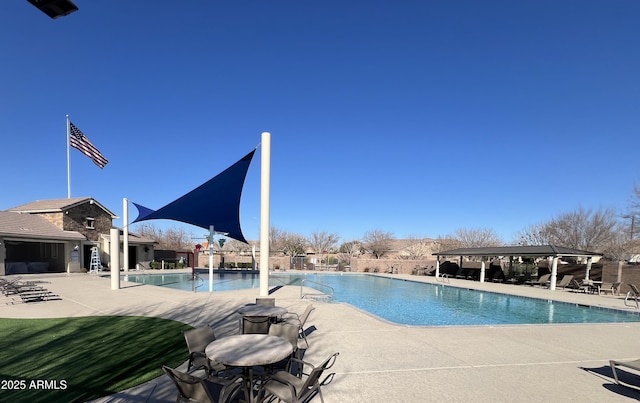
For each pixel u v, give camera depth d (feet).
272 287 63.05
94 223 108.27
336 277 107.96
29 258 103.55
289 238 213.25
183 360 20.42
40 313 35.50
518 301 60.95
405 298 64.80
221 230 67.87
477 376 18.95
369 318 34.30
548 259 104.32
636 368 16.83
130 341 24.66
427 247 202.08
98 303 42.39
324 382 17.67
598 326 33.06
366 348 23.95
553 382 18.33
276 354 14.19
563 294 64.80
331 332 28.43
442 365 20.67
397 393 16.43
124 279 83.25
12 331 27.50
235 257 148.05
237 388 13.99
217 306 40.55
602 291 68.33
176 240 199.31
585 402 15.97
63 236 91.15
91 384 16.65
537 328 31.55
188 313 36.01
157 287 61.46
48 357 20.94
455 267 112.16
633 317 46.16
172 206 53.11
